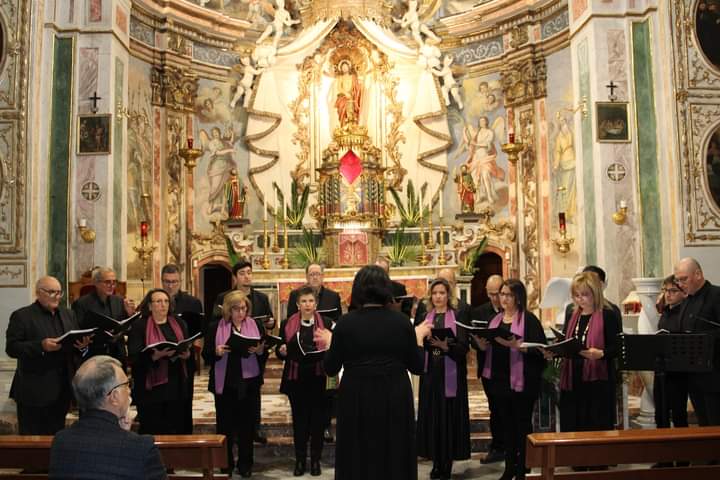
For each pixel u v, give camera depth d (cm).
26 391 606
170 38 1392
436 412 650
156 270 1333
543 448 436
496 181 1446
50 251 1041
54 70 1069
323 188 1398
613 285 1024
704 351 538
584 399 591
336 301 805
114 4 1099
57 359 618
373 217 1370
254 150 1491
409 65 1527
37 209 1002
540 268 1354
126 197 1212
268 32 1500
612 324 585
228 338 634
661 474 447
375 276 475
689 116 989
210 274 1501
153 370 617
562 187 1305
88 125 1067
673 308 644
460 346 647
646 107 1046
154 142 1359
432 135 1497
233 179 1409
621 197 1041
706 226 975
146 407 623
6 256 967
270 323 727
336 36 1538
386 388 456
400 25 1547
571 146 1287
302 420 668
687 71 995
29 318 621
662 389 569
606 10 1066
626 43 1059
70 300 1020
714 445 448
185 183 1409
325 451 744
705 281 614
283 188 1505
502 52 1450
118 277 1098
